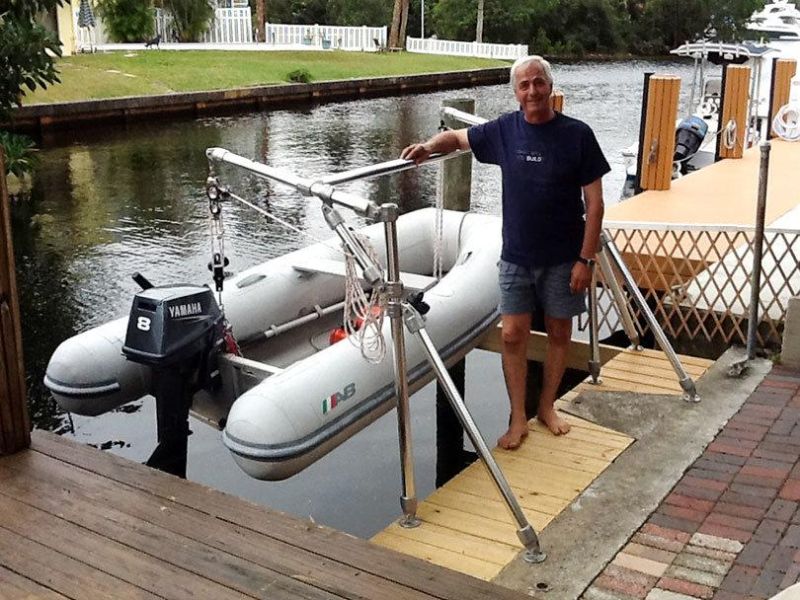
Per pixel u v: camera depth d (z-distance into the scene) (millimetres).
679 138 10727
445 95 24266
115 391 3996
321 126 17594
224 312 4223
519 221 3162
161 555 2352
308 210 9883
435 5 39875
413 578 2258
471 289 4492
